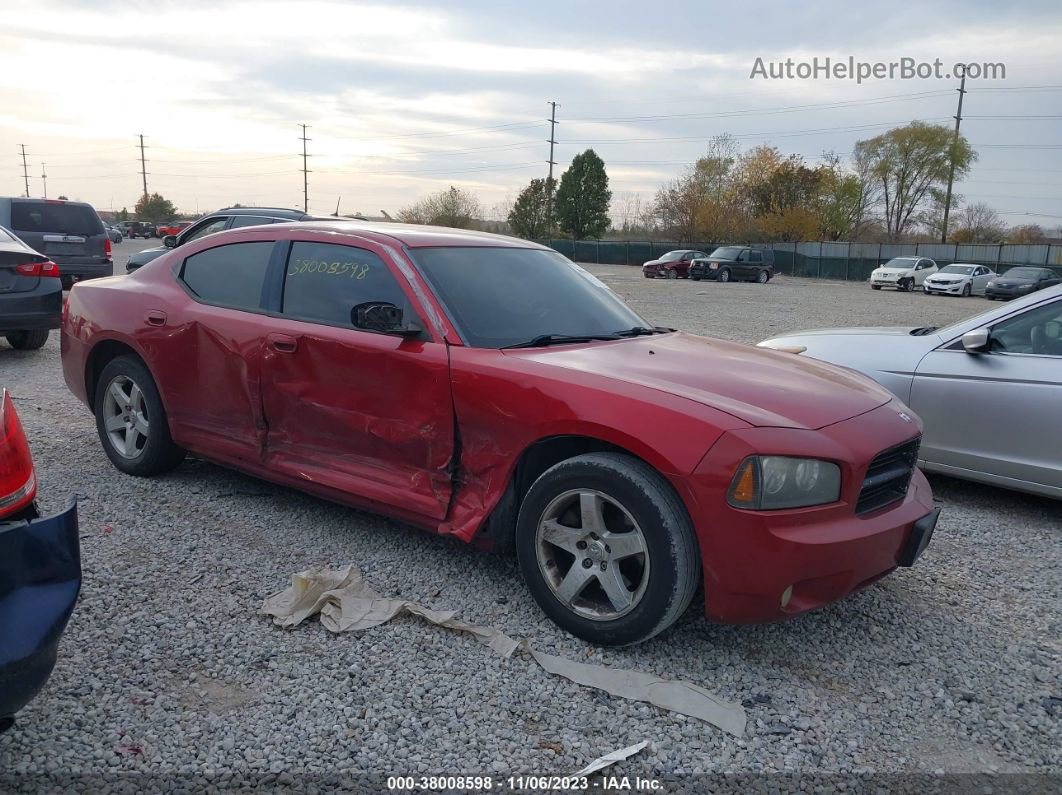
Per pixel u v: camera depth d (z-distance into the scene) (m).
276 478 4.25
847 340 5.84
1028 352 5.04
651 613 3.04
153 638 3.18
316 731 2.67
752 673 3.14
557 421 3.20
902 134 64.06
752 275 37.34
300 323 4.06
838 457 3.01
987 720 2.91
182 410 4.61
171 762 2.49
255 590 3.61
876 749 2.72
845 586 3.07
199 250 4.77
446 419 3.53
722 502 2.88
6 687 2.09
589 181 66.69
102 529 4.20
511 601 3.59
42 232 13.94
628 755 2.61
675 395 3.11
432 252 4.02
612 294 4.72
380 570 3.85
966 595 3.93
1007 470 5.02
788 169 60.84
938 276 32.31
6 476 2.21
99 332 4.95
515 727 2.74
